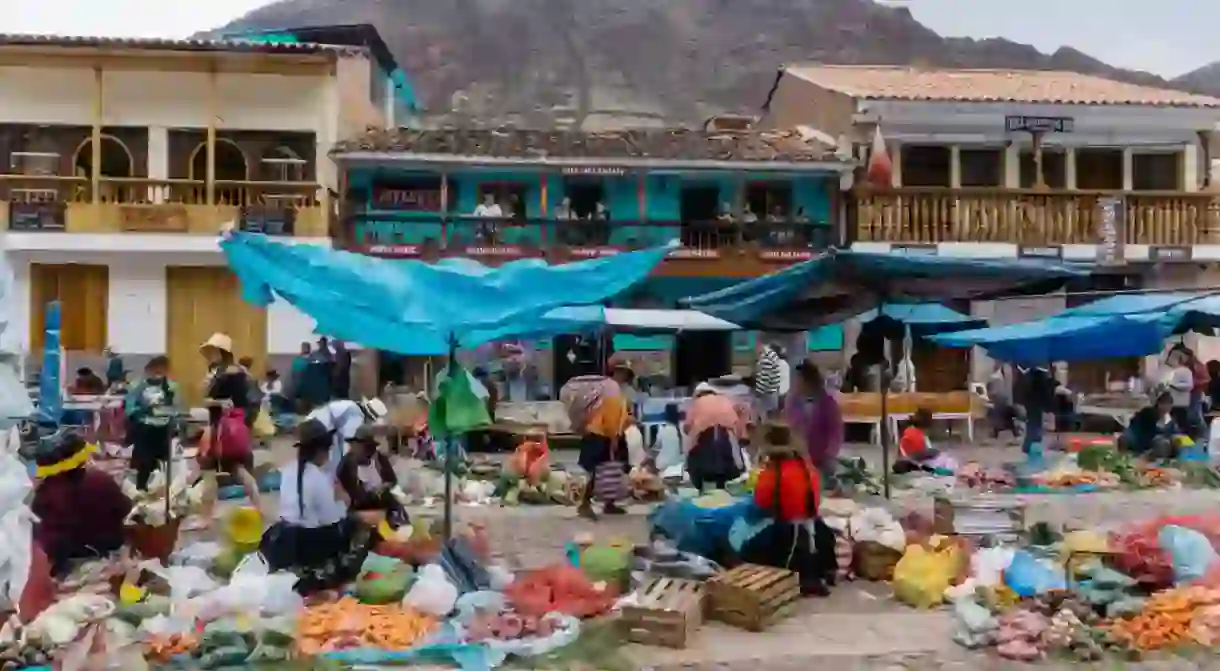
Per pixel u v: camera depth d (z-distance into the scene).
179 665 7.62
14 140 27.20
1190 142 28.52
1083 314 18.56
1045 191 27.48
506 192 27.77
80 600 8.07
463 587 9.40
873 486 16.09
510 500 15.26
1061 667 8.14
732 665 8.07
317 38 31.30
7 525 7.50
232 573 9.12
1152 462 18.66
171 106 27.58
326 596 9.12
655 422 20.02
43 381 17.28
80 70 27.19
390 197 27.41
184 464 14.80
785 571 9.79
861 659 8.26
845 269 11.91
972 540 11.63
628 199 28.09
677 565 10.12
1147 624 8.66
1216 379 21.36
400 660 7.87
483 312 10.10
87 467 10.05
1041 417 19.53
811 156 27.41
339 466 10.05
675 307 27.41
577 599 9.07
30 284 26.61
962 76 33.06
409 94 37.22
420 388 26.02
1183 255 27.38
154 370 14.02
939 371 28.00
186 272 27.16
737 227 27.47
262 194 27.31
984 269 11.70
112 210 26.56
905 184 28.28
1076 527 13.48
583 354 27.34
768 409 18.12
